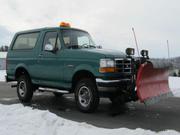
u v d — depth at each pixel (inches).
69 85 320.8
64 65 322.3
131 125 253.4
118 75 294.0
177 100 401.4
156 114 303.6
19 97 384.8
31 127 209.8
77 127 212.8
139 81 269.4
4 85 621.6
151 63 274.1
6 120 228.2
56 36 339.0
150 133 199.3
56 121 222.2
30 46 374.3
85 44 349.1
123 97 291.4
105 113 306.8
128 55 307.4
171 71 334.0
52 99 409.4
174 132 200.8
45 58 345.4
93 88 296.4
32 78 366.9
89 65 297.3
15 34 407.2
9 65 402.9
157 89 298.2
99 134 197.6
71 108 336.8
